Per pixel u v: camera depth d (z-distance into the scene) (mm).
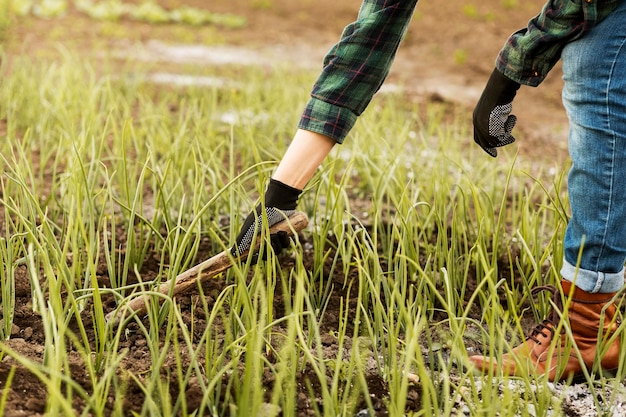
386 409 2049
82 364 2125
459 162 4078
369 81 2328
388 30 2295
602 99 2020
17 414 1863
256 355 1811
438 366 2154
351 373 1987
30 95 4738
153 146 3570
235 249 2387
